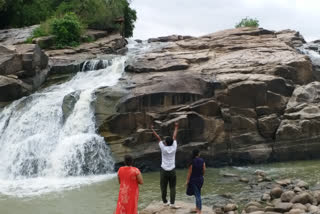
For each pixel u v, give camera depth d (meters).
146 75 21.14
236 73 20.53
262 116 19.38
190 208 9.98
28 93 21.55
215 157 18.47
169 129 17.86
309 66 21.83
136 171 8.01
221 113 18.89
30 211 11.34
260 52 23.16
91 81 22.38
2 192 13.62
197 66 21.95
